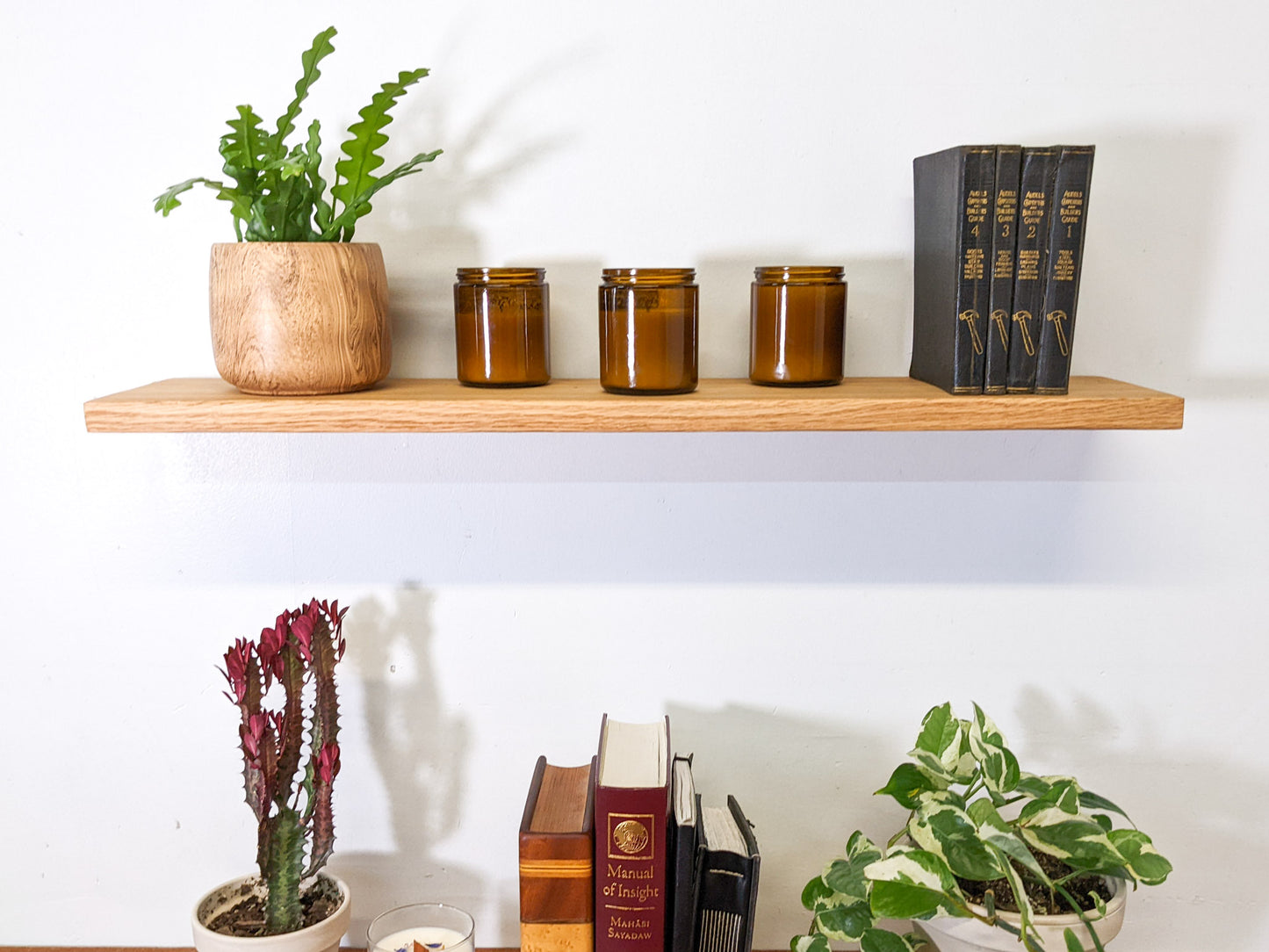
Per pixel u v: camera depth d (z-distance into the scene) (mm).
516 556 1034
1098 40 951
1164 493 1019
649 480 1020
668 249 989
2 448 1011
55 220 978
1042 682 1054
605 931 877
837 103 963
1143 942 1082
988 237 809
